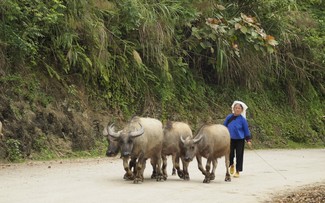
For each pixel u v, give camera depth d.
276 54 36.59
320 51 40.47
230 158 18.77
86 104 26.47
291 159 25.05
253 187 16.03
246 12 35.12
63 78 26.22
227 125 18.77
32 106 23.89
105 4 26.84
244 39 32.06
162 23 29.41
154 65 29.91
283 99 38.78
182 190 14.88
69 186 14.77
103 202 12.62
